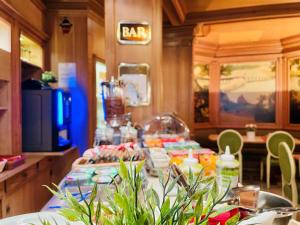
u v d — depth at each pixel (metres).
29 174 3.01
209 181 0.59
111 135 2.00
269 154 5.03
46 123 3.36
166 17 5.14
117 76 2.67
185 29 5.37
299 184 2.96
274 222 0.83
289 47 6.12
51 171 3.76
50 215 0.82
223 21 4.92
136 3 2.66
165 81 5.66
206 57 6.68
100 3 4.16
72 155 4.01
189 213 0.49
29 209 3.01
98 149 1.64
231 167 1.21
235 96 6.75
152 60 2.69
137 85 2.69
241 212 0.81
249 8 4.62
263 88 6.52
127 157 1.54
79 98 4.07
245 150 6.15
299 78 5.99
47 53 4.04
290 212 0.86
